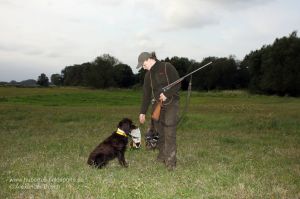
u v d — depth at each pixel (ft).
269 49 286.46
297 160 35.14
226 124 65.98
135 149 38.47
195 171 29.48
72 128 58.75
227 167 31.30
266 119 72.18
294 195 23.76
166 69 30.63
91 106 127.03
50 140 45.52
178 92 30.66
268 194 23.72
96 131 54.85
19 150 38.52
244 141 47.21
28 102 141.28
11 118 73.41
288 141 48.03
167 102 30.48
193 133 54.65
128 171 29.04
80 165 30.78
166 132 30.48
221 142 46.37
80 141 44.60
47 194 23.02
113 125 62.85
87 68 414.21
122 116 78.95
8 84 350.02
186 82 299.58
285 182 26.76
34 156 34.58
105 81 386.93
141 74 376.27
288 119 73.46
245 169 30.63
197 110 101.81
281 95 276.82
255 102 163.94
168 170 29.81
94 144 42.42
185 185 25.20
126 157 35.12
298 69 265.54
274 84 270.26
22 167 29.89
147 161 33.53
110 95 198.80
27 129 57.00
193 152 38.68
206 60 336.29
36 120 70.18
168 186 25.00
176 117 30.53
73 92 223.51
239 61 336.49
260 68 293.64
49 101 149.48
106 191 23.62
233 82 328.08
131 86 399.65
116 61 408.67
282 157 36.52
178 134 53.36
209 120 70.90
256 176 28.45
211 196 23.18
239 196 23.21
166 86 30.27
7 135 50.47
